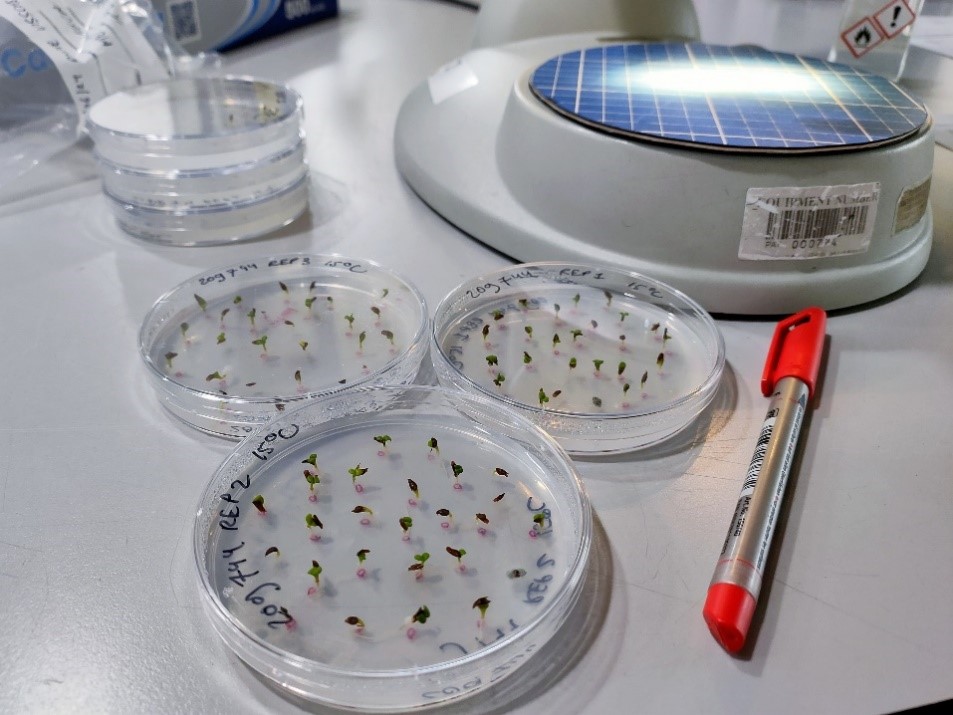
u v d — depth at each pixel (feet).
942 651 0.53
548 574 0.58
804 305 0.83
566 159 0.84
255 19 1.60
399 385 0.73
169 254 0.97
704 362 0.79
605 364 0.78
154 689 0.51
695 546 0.61
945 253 0.94
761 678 0.52
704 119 0.82
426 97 1.13
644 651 0.53
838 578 0.58
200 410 0.71
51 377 0.77
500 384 0.75
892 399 0.74
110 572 0.58
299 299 0.88
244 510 0.63
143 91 1.17
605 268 0.85
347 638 0.53
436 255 0.95
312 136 1.24
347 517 0.62
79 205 1.07
